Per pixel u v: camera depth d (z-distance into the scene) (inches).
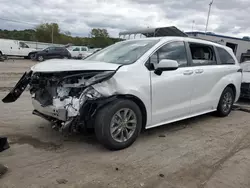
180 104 172.2
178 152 141.7
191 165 126.3
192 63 181.2
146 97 147.0
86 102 126.1
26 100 253.4
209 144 156.4
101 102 128.6
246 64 329.4
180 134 173.3
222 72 209.5
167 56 163.6
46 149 138.3
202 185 108.0
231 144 158.1
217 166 126.4
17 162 121.8
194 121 209.2
